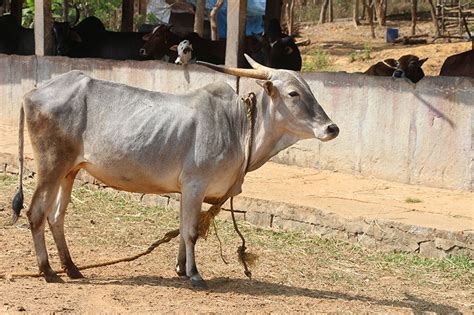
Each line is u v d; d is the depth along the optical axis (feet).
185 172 22.90
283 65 55.77
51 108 22.94
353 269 27.43
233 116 23.50
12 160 40.78
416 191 36.91
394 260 28.60
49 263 25.44
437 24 94.27
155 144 22.80
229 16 44.98
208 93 23.57
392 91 39.06
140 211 34.30
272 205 32.48
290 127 22.91
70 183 24.03
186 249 23.48
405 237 29.43
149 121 22.93
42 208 23.25
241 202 33.22
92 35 65.26
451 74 50.37
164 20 91.35
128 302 22.09
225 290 23.88
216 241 30.04
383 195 35.78
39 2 53.01
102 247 28.68
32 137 23.15
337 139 41.09
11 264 25.66
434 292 25.14
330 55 88.99
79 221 32.30
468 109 36.76
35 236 23.50
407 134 38.73
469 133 36.83
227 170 23.22
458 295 24.94
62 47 62.64
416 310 23.04
